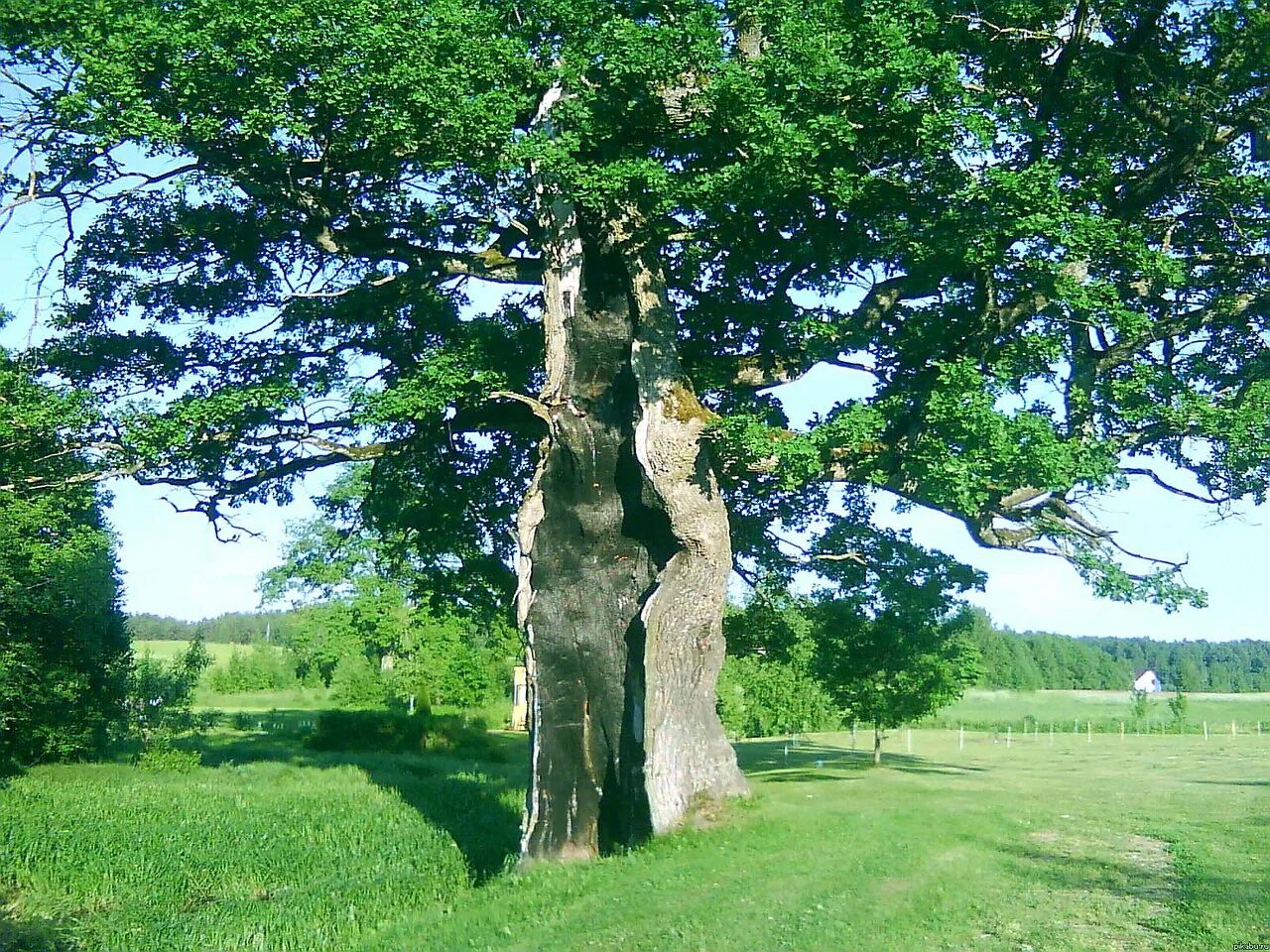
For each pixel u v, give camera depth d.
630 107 15.59
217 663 95.06
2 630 29.39
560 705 16.75
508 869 16.61
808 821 14.82
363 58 14.83
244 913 16.09
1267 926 9.25
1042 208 14.91
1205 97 17.42
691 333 18.86
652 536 16.92
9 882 18.22
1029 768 28.20
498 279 19.17
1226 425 15.87
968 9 16.98
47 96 16.00
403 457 21.25
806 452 14.92
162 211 19.23
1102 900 10.30
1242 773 25.33
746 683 53.81
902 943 9.17
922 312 17.12
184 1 15.74
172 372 19.94
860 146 16.11
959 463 14.41
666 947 9.80
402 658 61.16
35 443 18.23
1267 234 17.69
